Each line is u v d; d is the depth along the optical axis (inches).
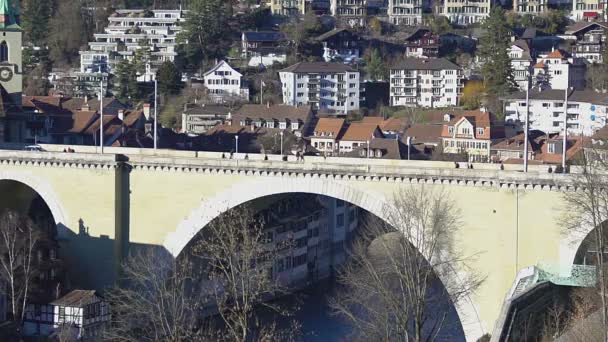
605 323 6983.3
